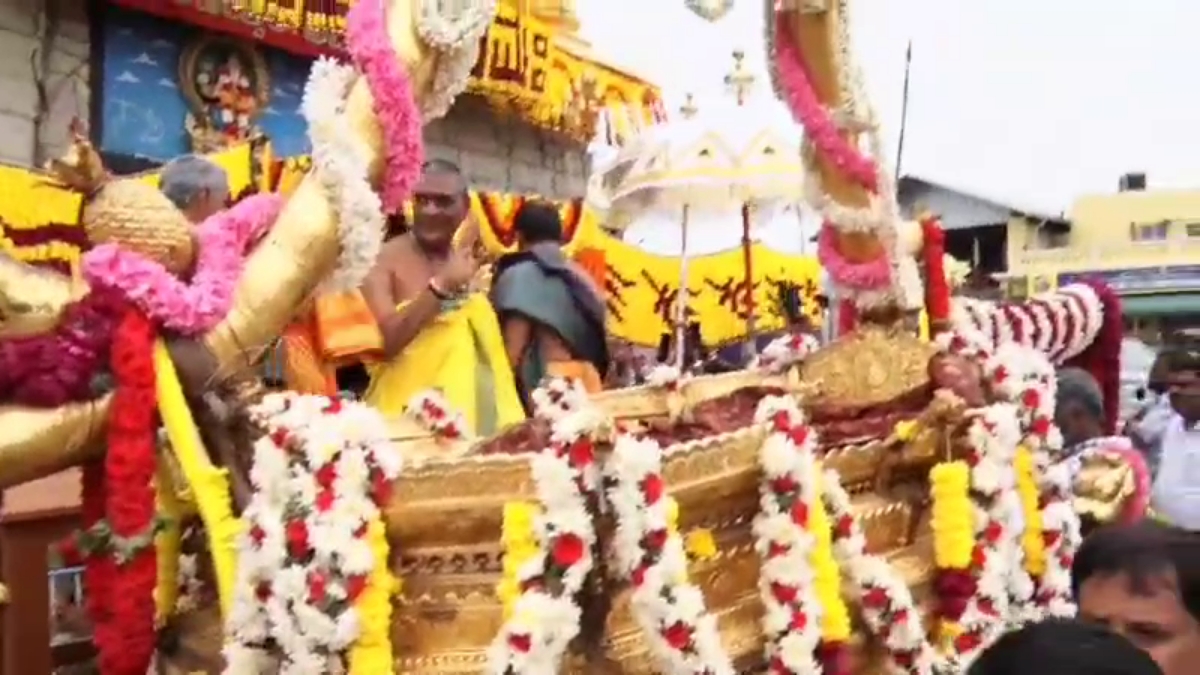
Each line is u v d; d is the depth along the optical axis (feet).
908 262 13.34
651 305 29.17
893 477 11.39
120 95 23.00
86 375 7.39
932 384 12.28
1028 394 12.76
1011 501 11.51
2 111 20.92
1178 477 17.80
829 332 14.71
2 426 7.24
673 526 7.39
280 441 7.00
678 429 9.84
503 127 32.24
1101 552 7.20
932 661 10.03
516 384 13.64
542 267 14.01
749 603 8.77
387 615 6.93
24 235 14.92
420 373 11.71
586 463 6.96
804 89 12.64
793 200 22.08
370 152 8.11
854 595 9.74
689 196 22.58
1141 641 7.01
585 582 7.20
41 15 21.50
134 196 7.70
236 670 6.98
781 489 8.68
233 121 25.18
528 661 6.56
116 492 7.24
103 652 7.28
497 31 27.58
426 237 12.03
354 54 8.13
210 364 7.57
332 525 6.79
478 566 7.13
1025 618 11.71
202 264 7.85
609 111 32.24
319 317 11.12
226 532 7.37
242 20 22.62
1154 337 58.75
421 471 7.06
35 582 9.13
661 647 7.10
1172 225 78.18
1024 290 55.67
